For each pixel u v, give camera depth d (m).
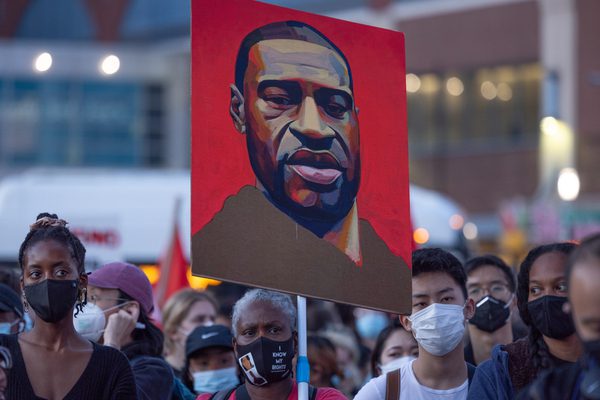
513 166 34.84
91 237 15.68
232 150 4.78
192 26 4.78
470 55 35.25
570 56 32.75
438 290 5.25
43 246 4.44
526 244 25.41
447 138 36.12
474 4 35.09
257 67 4.92
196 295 7.90
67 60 38.03
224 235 4.70
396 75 5.32
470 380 5.29
